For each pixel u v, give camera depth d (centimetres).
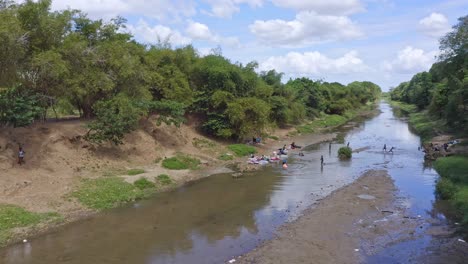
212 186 3047
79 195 2500
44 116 3347
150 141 3850
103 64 3519
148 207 2497
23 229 1992
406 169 3756
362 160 4244
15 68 2664
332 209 2464
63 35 3105
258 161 4044
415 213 2397
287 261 1714
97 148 3309
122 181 2867
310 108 8606
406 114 10988
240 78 5006
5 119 2736
